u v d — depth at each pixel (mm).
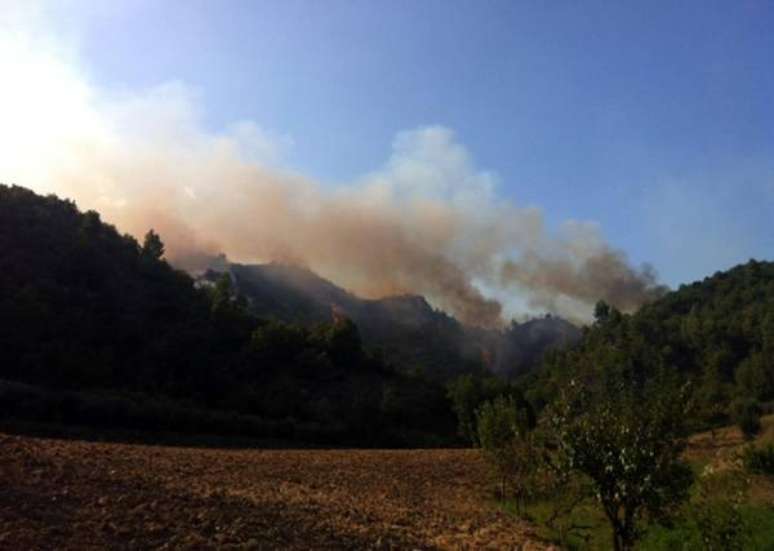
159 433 60156
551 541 24328
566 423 17500
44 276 84188
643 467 16266
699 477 18250
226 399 78312
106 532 13680
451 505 30344
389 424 83000
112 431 57531
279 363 93188
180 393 77250
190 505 16719
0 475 15875
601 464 16625
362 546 16781
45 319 75188
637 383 18406
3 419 54438
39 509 14234
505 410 35312
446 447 78375
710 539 16875
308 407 80938
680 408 16891
